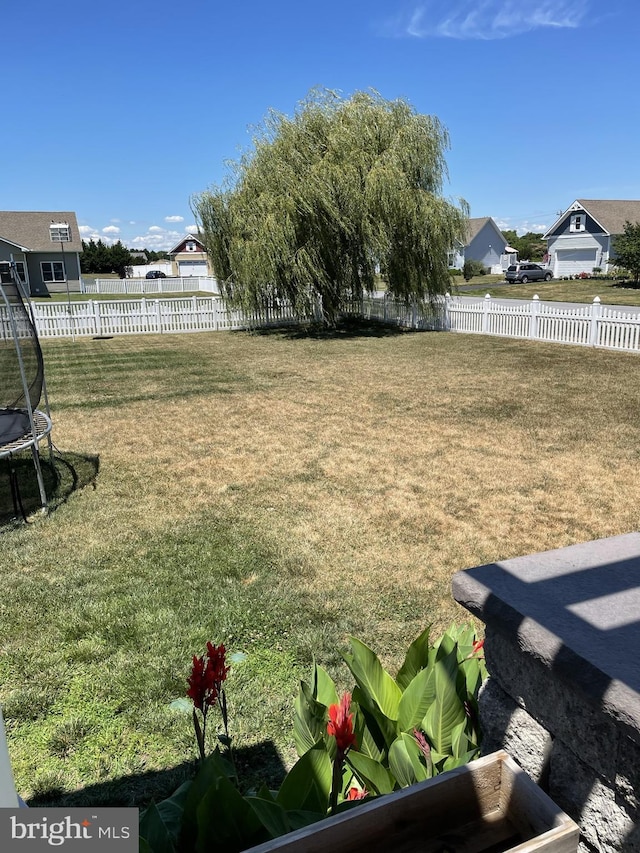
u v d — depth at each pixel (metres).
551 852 1.17
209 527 4.59
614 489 5.29
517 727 1.66
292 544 4.29
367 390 9.55
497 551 4.17
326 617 3.38
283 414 8.13
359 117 16.14
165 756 2.44
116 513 4.89
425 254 16.08
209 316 19.17
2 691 2.81
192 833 1.51
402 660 3.02
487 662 1.75
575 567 1.80
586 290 32.56
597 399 8.60
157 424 7.75
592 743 1.40
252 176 16.27
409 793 1.28
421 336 16.20
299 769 1.62
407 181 15.60
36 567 3.99
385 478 5.62
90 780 2.32
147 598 3.58
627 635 1.44
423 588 3.69
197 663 1.82
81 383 10.68
